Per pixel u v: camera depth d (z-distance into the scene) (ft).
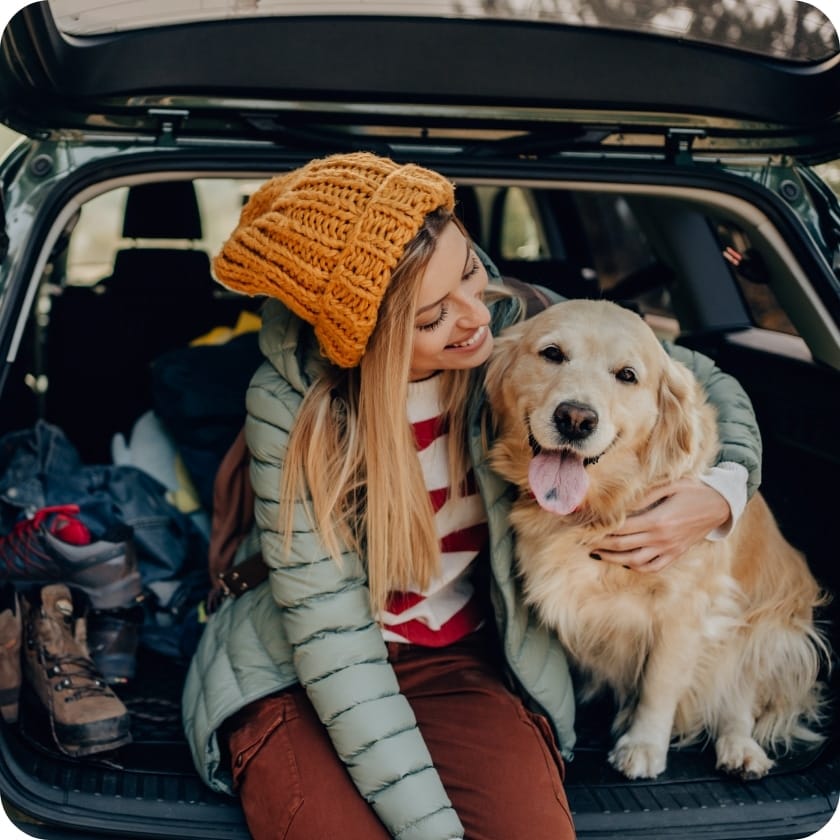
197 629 7.82
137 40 6.08
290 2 6.17
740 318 10.27
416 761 5.59
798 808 6.40
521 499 6.84
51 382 10.40
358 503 6.34
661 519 6.31
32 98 6.15
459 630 6.64
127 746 6.64
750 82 6.58
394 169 5.41
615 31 6.42
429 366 6.00
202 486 8.82
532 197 12.78
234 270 5.57
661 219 10.32
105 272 12.60
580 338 6.27
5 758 5.86
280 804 5.62
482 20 6.30
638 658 7.22
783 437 8.72
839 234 7.02
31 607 7.12
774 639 7.40
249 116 6.38
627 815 6.25
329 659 5.78
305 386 5.92
